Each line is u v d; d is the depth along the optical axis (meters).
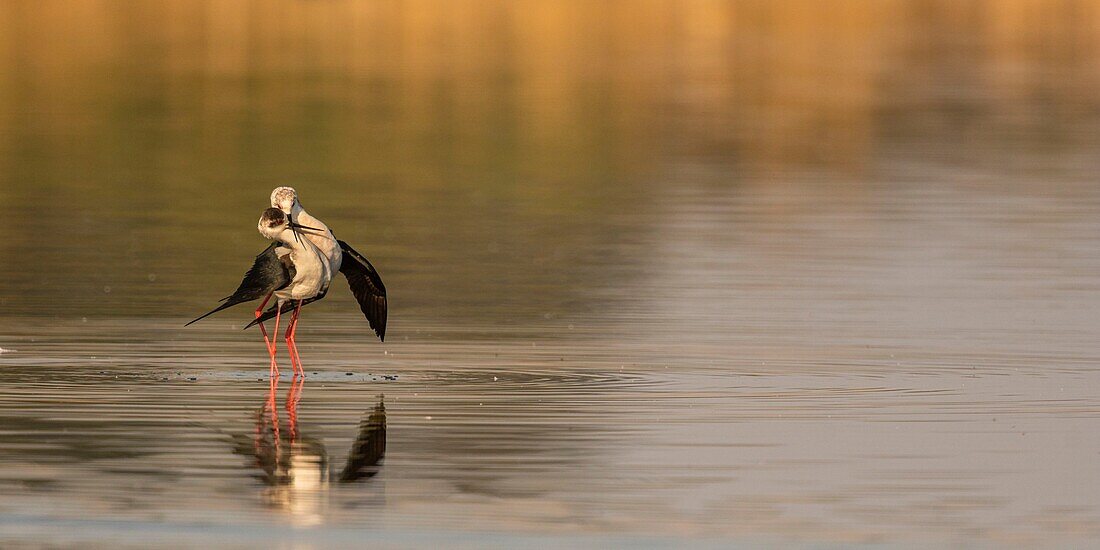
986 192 26.66
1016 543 9.35
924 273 19.77
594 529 9.49
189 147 31.22
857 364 14.55
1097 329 16.39
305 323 16.34
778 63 48.56
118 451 11.07
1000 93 41.47
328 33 54.69
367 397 12.85
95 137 32.22
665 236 22.50
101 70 43.59
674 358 14.74
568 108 37.78
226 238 22.09
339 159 30.06
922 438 11.65
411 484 10.35
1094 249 21.42
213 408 12.39
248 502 9.96
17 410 12.24
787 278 19.33
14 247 21.11
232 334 15.76
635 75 44.84
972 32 58.69
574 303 17.70
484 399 12.84
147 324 16.23
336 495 10.12
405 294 18.14
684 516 9.74
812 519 9.73
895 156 31.19
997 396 13.16
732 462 10.95
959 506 10.01
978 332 16.20
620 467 10.78
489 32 55.88
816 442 11.51
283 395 12.91
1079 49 53.03
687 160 30.39
